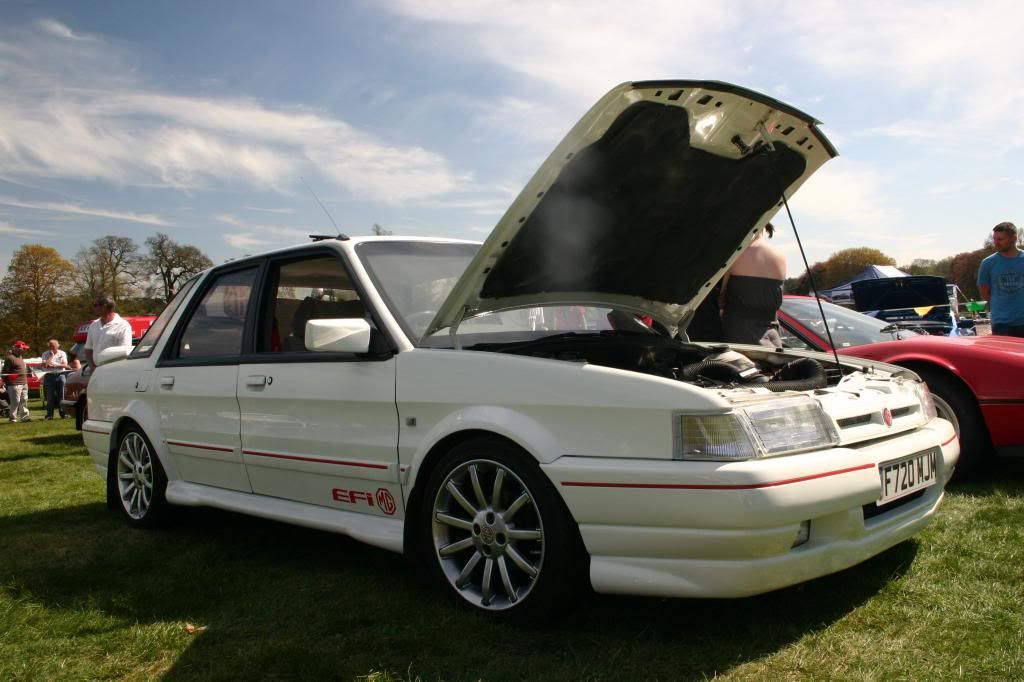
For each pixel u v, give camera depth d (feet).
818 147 10.47
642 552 7.73
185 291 14.46
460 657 7.80
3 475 21.77
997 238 22.38
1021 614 8.21
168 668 8.01
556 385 8.31
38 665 8.21
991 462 15.49
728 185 10.56
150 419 13.94
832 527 7.90
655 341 12.06
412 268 11.30
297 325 11.67
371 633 8.52
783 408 7.85
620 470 7.70
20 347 49.83
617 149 8.82
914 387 10.24
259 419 11.67
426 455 9.34
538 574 8.26
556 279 10.67
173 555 12.29
